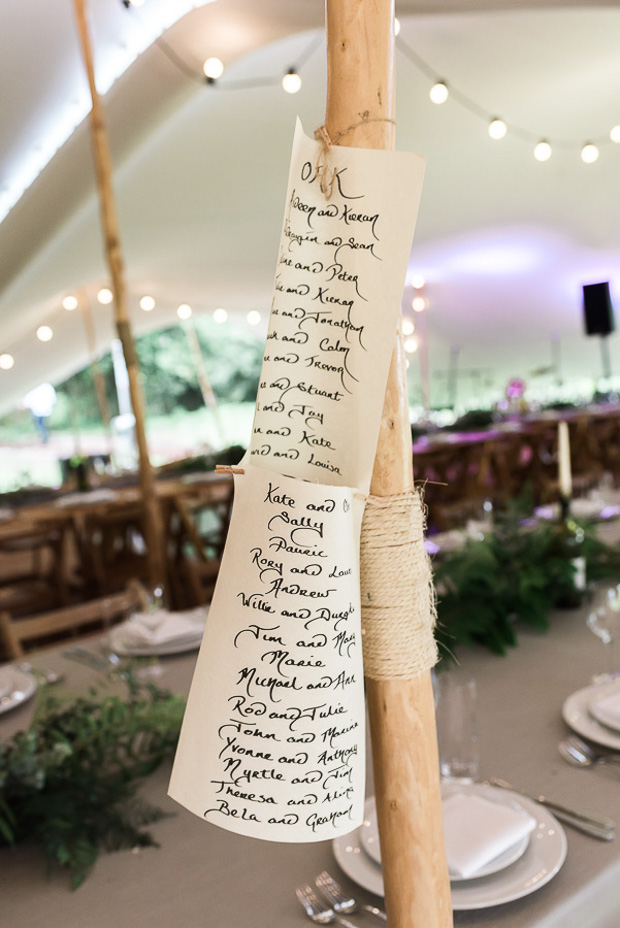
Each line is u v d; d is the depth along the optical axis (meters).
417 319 11.15
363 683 0.60
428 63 5.23
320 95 5.36
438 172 7.48
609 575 2.07
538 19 4.62
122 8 3.81
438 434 7.59
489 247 9.39
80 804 1.16
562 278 10.24
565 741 1.34
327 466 0.59
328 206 0.58
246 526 0.57
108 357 18.03
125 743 1.32
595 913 0.98
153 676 1.79
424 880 0.61
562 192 8.27
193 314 9.81
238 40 4.44
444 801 1.12
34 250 5.62
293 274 0.58
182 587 4.47
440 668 1.30
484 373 12.02
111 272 3.50
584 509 3.00
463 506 2.87
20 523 4.45
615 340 11.22
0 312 6.82
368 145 0.57
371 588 0.60
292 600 0.57
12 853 1.14
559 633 1.90
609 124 6.73
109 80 4.27
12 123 3.86
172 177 5.98
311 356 0.59
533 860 1.01
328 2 0.57
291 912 0.96
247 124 5.56
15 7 3.17
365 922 0.92
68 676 1.86
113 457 7.85
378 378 0.58
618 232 9.17
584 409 9.90
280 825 0.58
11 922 0.98
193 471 6.12
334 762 0.59
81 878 1.04
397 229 0.57
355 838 1.08
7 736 1.56
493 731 1.40
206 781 0.59
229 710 0.58
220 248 7.86
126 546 4.72
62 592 4.11
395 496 0.60
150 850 1.11
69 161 4.64
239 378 19.69
